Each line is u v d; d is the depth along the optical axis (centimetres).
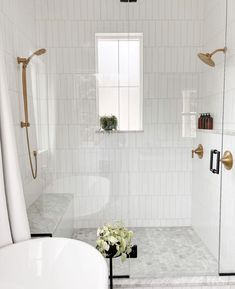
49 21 243
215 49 223
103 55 250
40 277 129
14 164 133
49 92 251
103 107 256
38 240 134
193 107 258
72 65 249
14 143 135
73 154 257
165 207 268
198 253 213
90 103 254
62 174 258
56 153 256
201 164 238
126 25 247
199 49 252
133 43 251
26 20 216
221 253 189
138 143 261
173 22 248
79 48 248
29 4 224
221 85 214
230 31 193
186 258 204
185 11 247
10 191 133
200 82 255
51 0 242
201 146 239
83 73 251
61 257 130
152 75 255
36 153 234
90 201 260
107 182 261
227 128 201
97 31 247
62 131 255
